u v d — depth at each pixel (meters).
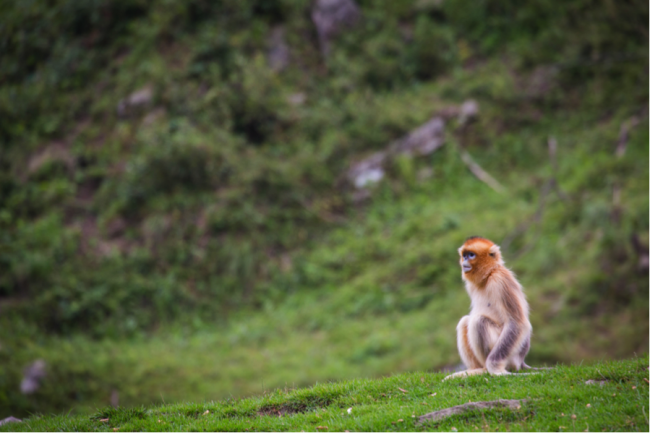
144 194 70.88
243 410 21.09
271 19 86.50
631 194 64.12
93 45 83.50
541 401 17.38
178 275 66.06
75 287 62.53
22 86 81.56
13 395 48.34
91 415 21.89
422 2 89.62
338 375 49.94
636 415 15.62
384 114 79.94
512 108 79.06
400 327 56.56
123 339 59.59
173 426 19.69
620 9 83.19
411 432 16.56
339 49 86.12
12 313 59.34
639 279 55.78
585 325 53.53
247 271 66.81
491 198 70.62
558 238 63.12
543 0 85.94
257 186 73.06
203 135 74.56
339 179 75.94
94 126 77.44
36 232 67.31
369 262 66.88
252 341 58.66
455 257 63.53
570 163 71.62
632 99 75.38
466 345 22.28
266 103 78.94
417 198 73.00
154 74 78.44
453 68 84.31
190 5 84.06
